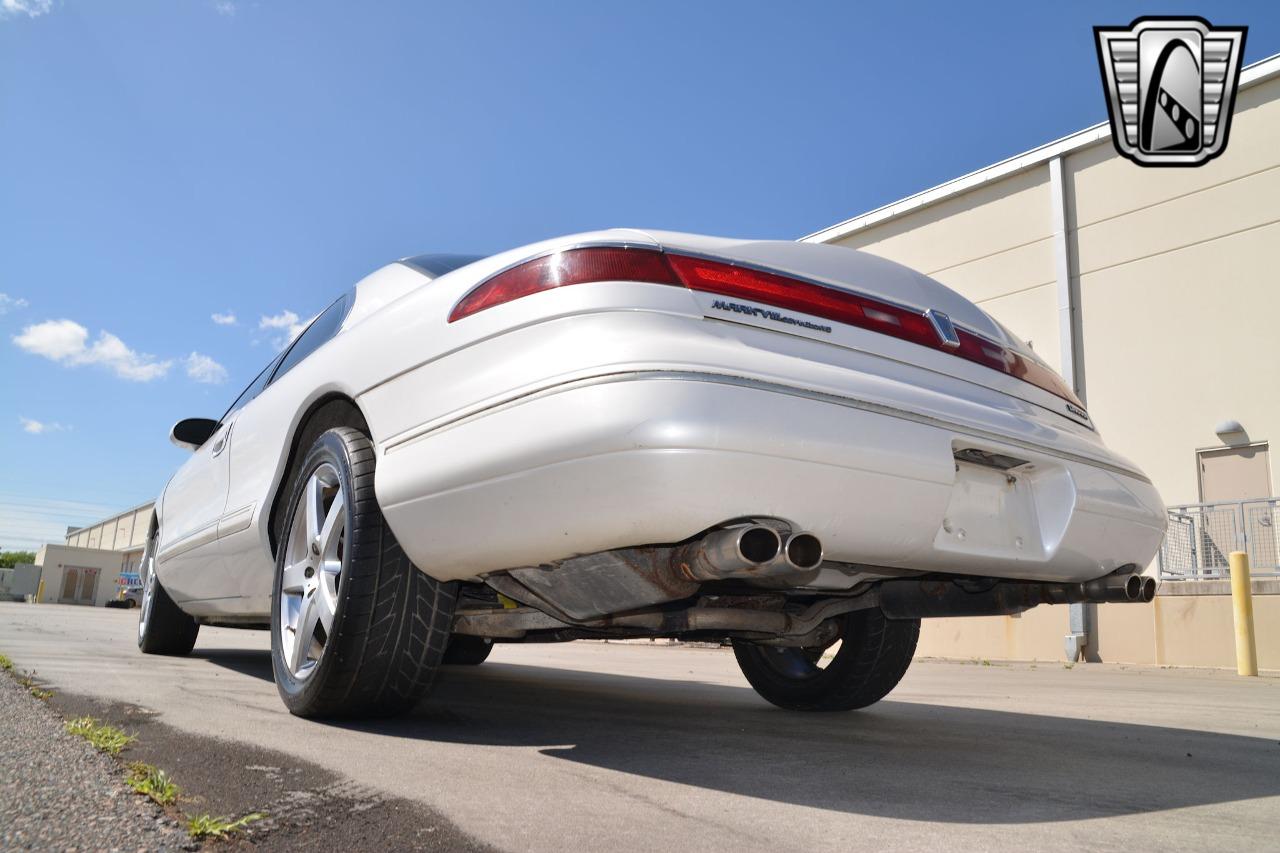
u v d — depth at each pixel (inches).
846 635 116.7
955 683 205.9
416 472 73.4
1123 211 467.5
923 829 55.4
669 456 58.6
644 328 64.1
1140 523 88.4
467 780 63.3
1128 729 113.6
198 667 147.2
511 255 76.2
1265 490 414.0
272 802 54.3
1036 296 489.7
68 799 52.1
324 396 97.1
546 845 48.7
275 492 108.0
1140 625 358.9
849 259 77.9
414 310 84.1
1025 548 79.8
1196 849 53.1
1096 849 52.1
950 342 79.4
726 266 69.1
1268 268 423.8
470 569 73.5
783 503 61.8
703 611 81.7
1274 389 415.5
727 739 89.5
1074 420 90.5
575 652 296.4
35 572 1893.5
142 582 186.7
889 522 67.4
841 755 82.0
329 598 86.4
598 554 66.4
